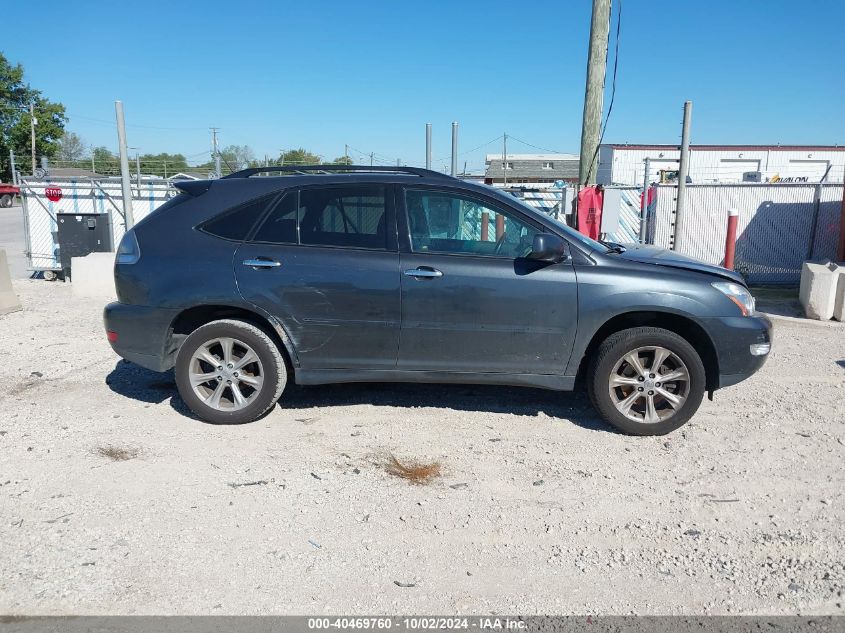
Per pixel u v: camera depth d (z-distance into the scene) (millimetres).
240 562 3547
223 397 5406
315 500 4176
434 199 5176
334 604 3230
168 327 5246
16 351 7387
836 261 11820
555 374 5137
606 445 5000
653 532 3850
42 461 4664
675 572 3486
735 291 5066
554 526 3906
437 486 4367
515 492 4293
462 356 5133
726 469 4617
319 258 5117
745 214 12484
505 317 5031
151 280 5215
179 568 3488
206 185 5426
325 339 5164
